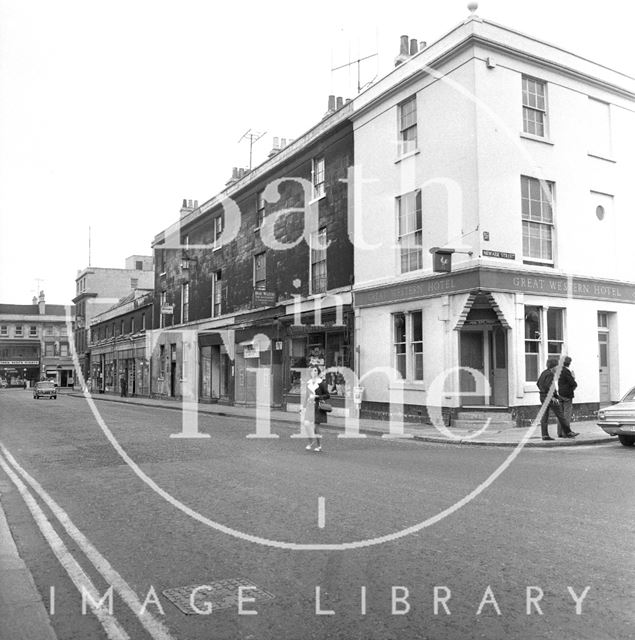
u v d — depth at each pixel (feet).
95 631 12.13
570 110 55.77
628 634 11.46
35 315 219.00
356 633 11.76
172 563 16.17
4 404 102.89
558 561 15.60
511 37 51.90
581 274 54.70
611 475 28.37
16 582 14.78
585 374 54.44
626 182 59.52
